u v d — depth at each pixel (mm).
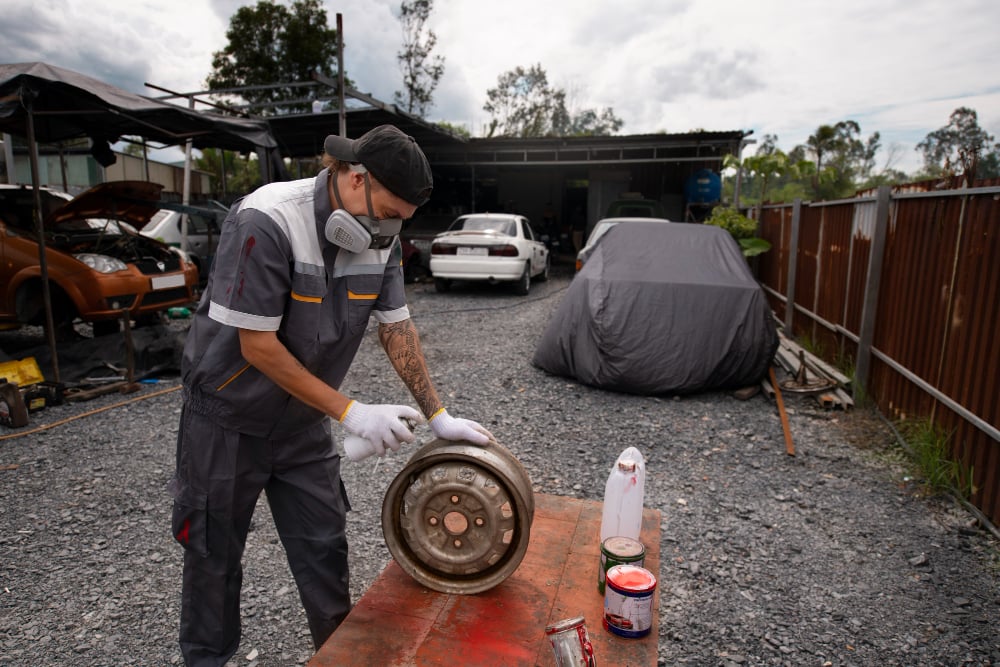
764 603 2633
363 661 1327
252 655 2330
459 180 20141
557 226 18719
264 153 7574
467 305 9906
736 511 3395
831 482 3746
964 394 3523
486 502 1473
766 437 4434
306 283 1518
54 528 3162
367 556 2980
